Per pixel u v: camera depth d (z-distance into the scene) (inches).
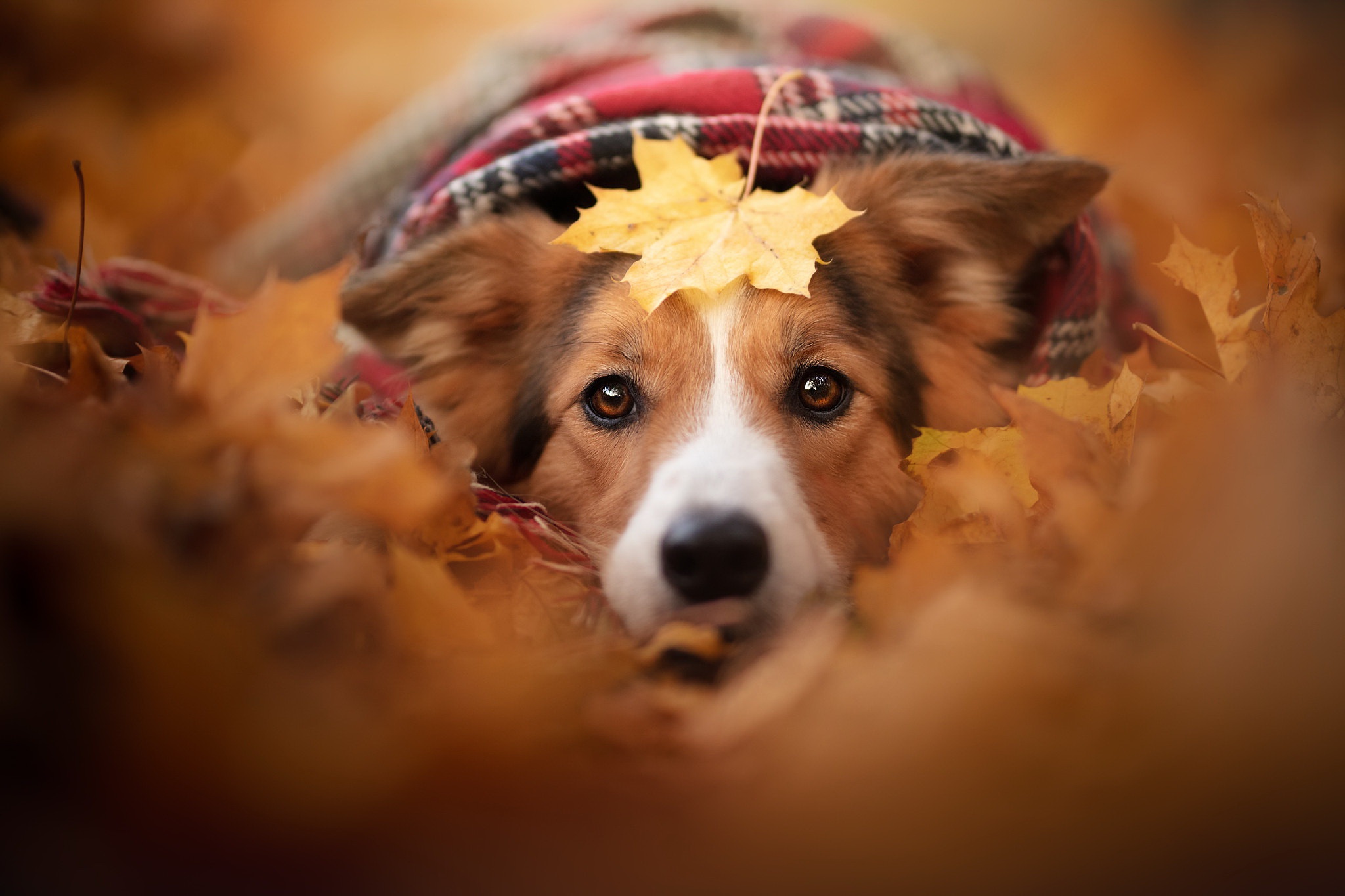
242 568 37.2
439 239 43.1
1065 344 42.9
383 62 78.4
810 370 42.0
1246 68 71.6
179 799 36.2
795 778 36.6
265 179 54.1
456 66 79.6
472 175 43.3
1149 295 47.1
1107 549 38.4
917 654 37.3
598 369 42.2
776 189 43.5
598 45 47.9
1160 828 36.5
